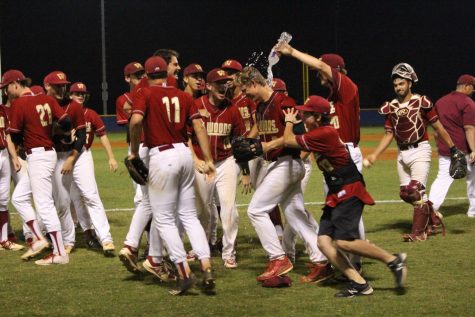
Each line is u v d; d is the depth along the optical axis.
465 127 20.53
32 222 16.94
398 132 18.28
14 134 16.30
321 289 13.91
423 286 13.77
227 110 15.83
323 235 13.28
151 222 14.77
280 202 14.53
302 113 13.43
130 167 13.69
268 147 13.63
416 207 18.22
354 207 13.05
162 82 13.88
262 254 17.30
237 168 16.44
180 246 13.60
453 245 17.48
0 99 21.28
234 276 15.12
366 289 13.23
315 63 13.96
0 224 18.20
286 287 14.09
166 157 13.52
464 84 20.75
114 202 25.86
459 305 12.48
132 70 17.59
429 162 18.33
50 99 16.45
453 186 28.19
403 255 13.07
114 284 14.48
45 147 16.38
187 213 13.95
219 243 17.70
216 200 17.39
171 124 13.63
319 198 25.86
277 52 14.06
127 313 12.43
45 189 16.41
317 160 13.23
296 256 16.98
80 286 14.32
